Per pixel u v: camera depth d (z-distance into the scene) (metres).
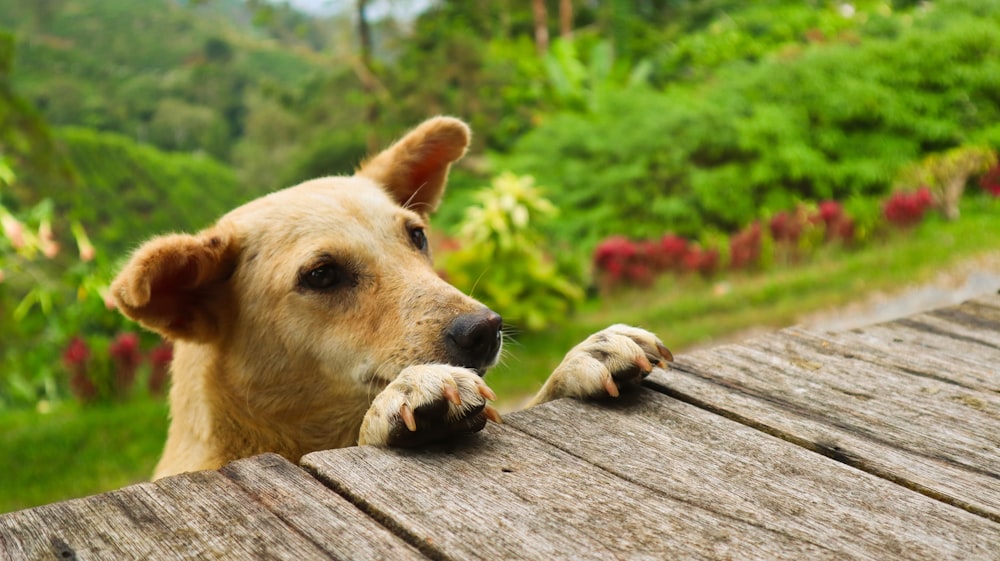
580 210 3.88
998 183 3.45
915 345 0.71
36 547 0.50
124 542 0.51
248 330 0.81
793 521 0.52
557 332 2.82
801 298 2.76
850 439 0.59
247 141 8.43
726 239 3.51
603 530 0.51
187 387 0.83
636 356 0.64
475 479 0.55
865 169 3.54
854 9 5.01
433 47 6.22
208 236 0.80
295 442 0.82
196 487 0.54
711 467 0.56
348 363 0.79
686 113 3.84
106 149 9.74
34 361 2.63
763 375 0.66
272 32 9.89
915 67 3.84
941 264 2.78
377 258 0.81
